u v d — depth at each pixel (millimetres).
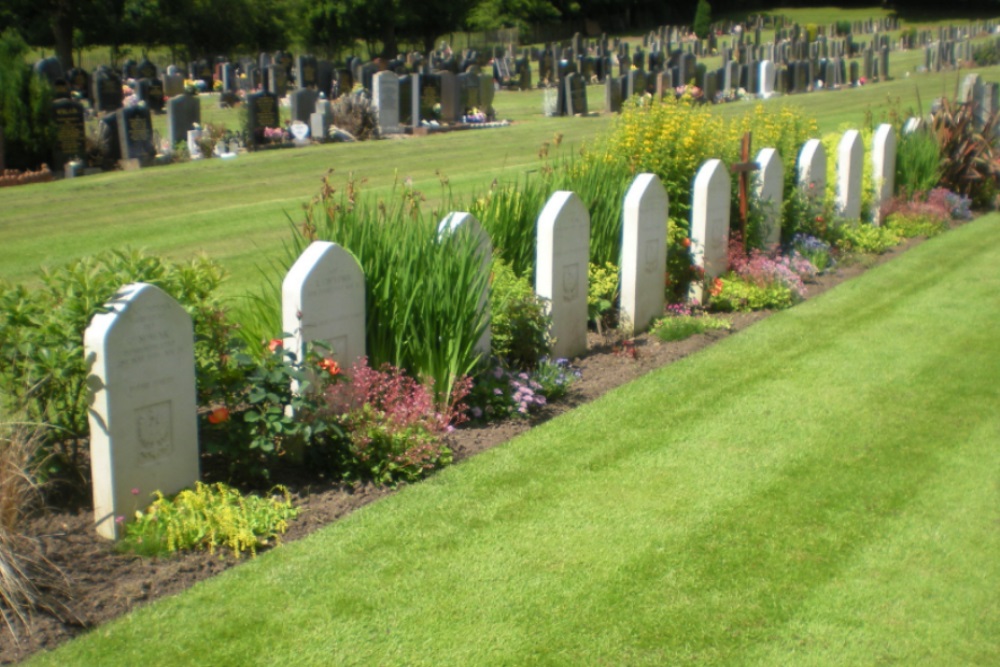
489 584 4805
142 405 5062
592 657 4258
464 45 71375
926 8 90750
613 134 10906
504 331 7695
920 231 14406
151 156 21938
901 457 6488
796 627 4523
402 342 6770
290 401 5766
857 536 5395
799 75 41875
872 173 14273
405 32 62750
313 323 6074
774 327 9648
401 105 29234
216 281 5980
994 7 87188
